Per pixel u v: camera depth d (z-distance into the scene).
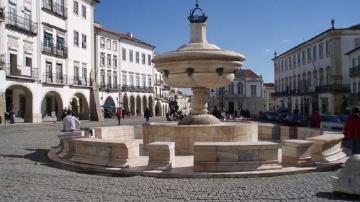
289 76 68.06
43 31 36.72
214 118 12.27
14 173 8.60
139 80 64.81
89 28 47.16
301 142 8.73
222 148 8.08
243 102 75.94
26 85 33.44
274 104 78.06
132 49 62.47
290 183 7.38
